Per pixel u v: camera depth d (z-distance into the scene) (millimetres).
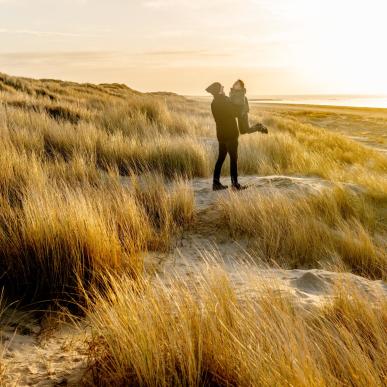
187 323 2330
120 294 2688
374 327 2574
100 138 9656
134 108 15383
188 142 9664
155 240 4809
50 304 3203
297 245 4930
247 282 3635
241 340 2324
